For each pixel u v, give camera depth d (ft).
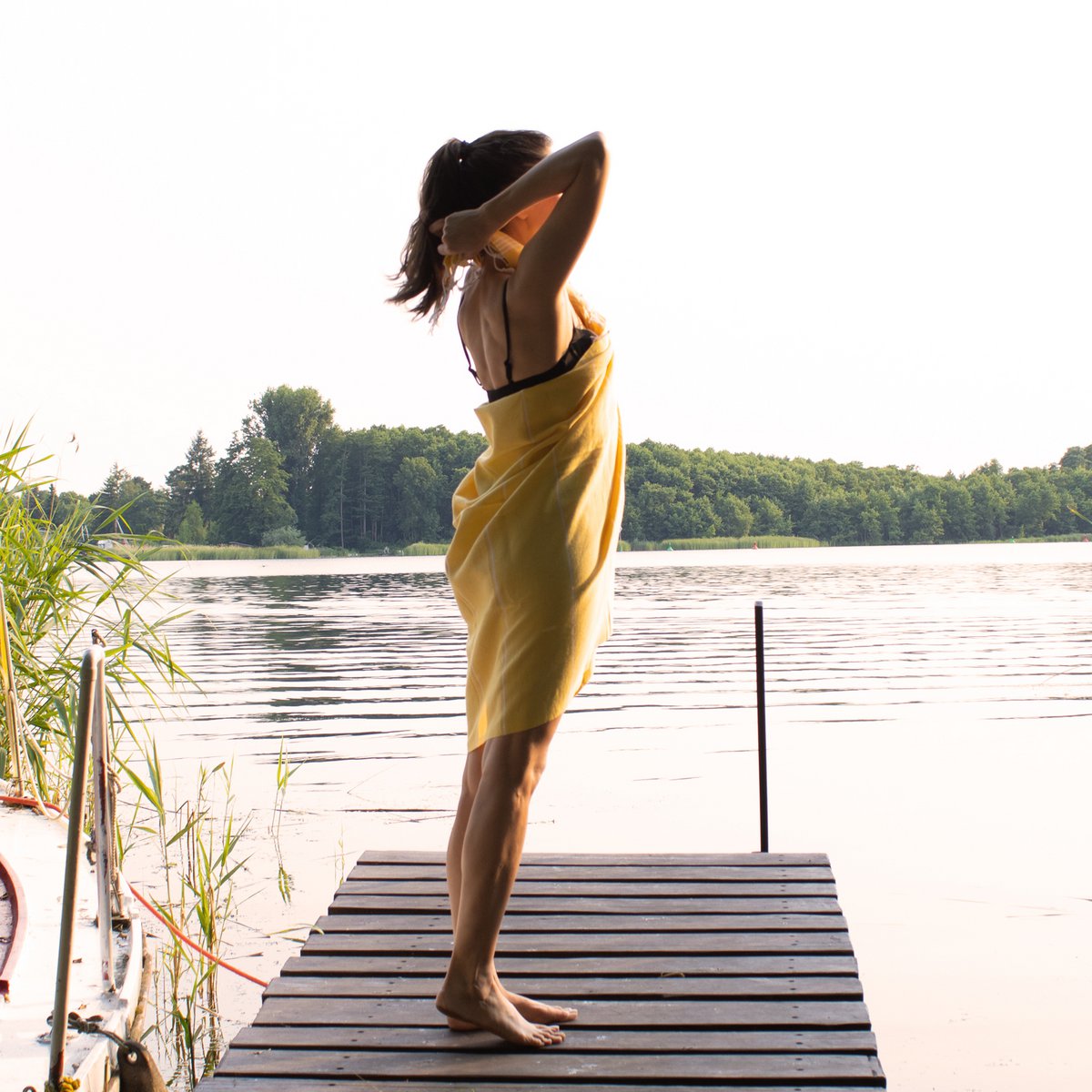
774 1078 7.93
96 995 10.25
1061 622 82.12
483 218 7.91
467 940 8.30
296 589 155.53
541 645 8.05
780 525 418.10
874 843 24.34
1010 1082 13.08
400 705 46.24
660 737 38.19
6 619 16.75
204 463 385.70
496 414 8.21
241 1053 8.39
